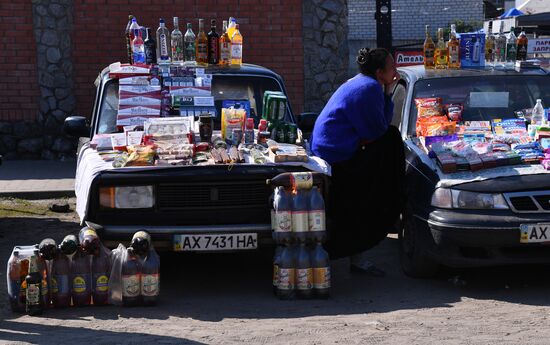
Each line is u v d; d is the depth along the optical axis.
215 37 11.34
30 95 18.25
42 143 18.34
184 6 18.34
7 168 17.34
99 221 8.70
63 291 8.33
